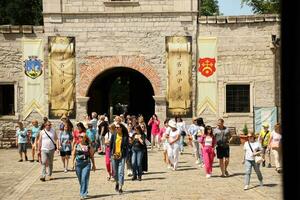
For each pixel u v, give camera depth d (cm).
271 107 2878
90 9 3027
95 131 2461
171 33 3017
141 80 3794
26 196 1532
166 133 2130
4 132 3034
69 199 1477
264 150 2178
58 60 3017
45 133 1834
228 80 3014
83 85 3020
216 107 3008
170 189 1622
